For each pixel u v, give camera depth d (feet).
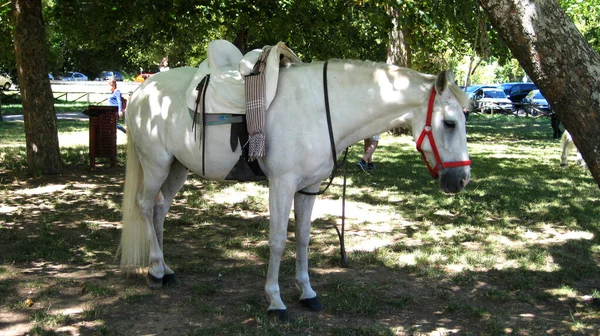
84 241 19.74
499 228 22.99
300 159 12.76
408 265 17.89
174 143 14.67
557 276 17.39
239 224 22.80
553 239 21.76
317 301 14.51
